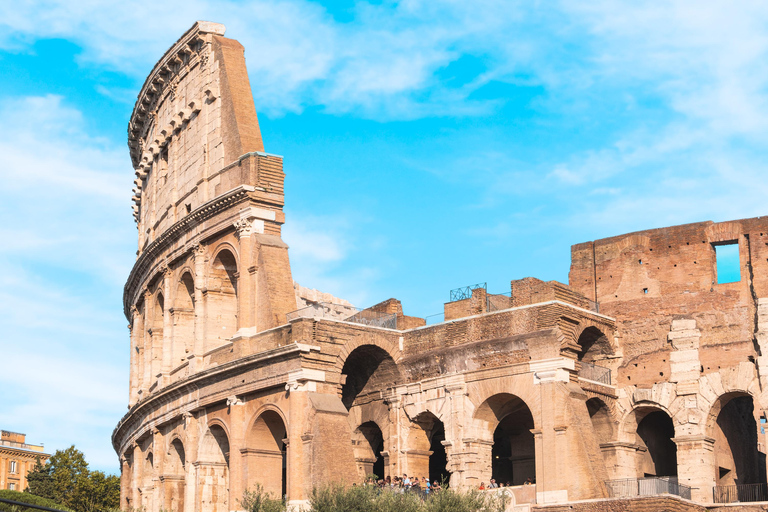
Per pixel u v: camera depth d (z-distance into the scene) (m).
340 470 60.66
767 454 61.03
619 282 68.00
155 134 88.75
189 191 78.75
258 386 65.19
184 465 75.12
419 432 67.12
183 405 72.25
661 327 65.62
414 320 72.19
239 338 67.62
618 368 66.56
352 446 66.00
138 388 87.81
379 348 67.31
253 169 70.75
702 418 62.75
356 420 70.12
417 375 67.00
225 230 72.12
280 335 65.19
